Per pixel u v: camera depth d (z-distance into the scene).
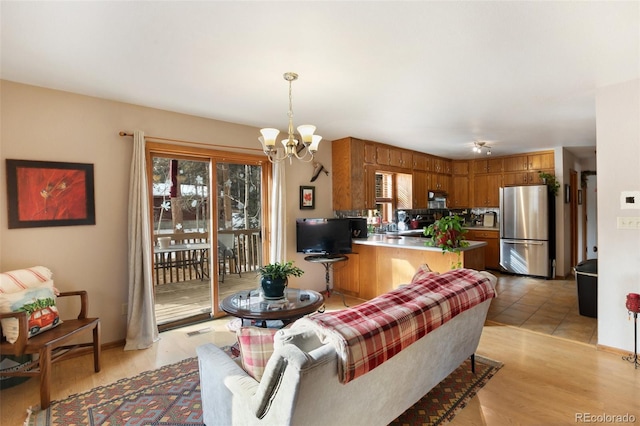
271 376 1.22
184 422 2.04
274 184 4.27
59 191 2.88
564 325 3.59
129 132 3.23
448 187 6.88
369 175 5.07
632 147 2.74
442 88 2.87
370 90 2.91
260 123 4.03
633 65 2.42
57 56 2.23
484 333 3.38
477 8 1.71
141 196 3.19
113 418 2.08
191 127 3.66
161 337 3.37
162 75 2.56
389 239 4.71
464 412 2.12
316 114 3.65
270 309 2.65
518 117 3.79
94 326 2.65
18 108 2.71
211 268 3.93
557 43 2.08
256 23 1.84
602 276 2.95
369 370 1.35
